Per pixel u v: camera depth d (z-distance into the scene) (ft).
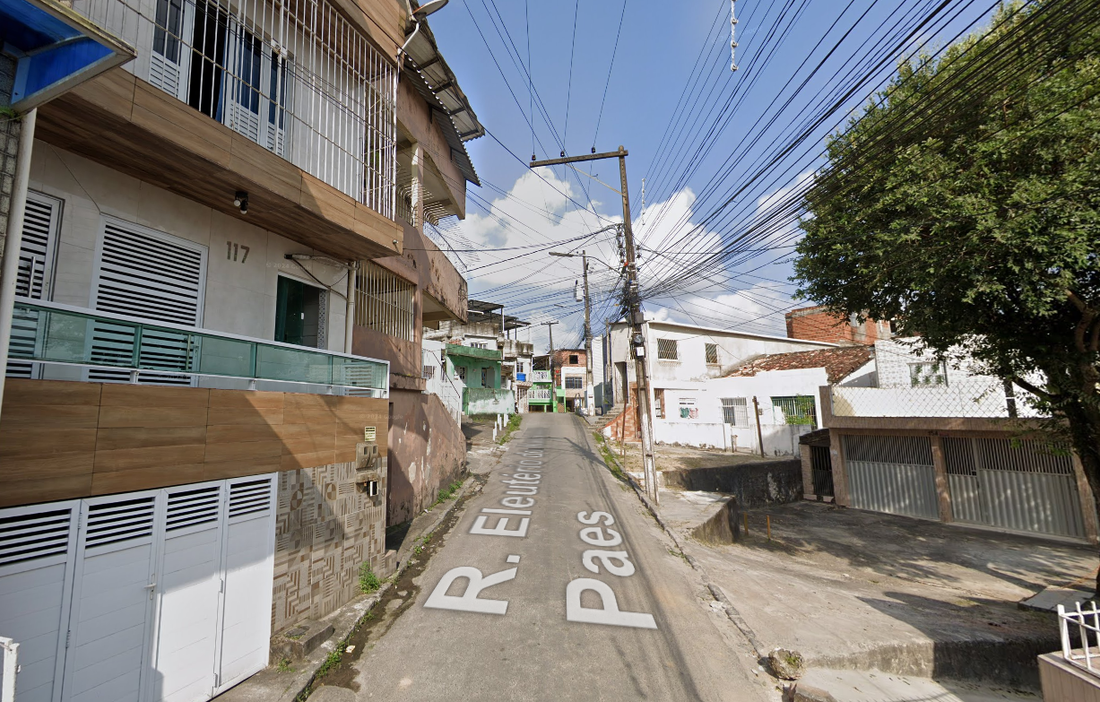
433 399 42.96
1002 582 33.01
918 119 22.70
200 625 15.98
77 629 12.91
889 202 22.82
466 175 53.52
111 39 10.44
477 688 17.37
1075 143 18.16
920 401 48.78
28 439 12.22
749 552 39.27
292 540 19.95
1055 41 18.30
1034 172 19.51
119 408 14.15
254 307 22.93
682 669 19.02
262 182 19.21
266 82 23.22
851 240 26.17
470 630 21.20
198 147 16.78
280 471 19.47
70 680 12.68
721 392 82.64
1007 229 17.97
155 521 14.89
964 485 46.34
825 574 34.50
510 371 133.49
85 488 13.24
